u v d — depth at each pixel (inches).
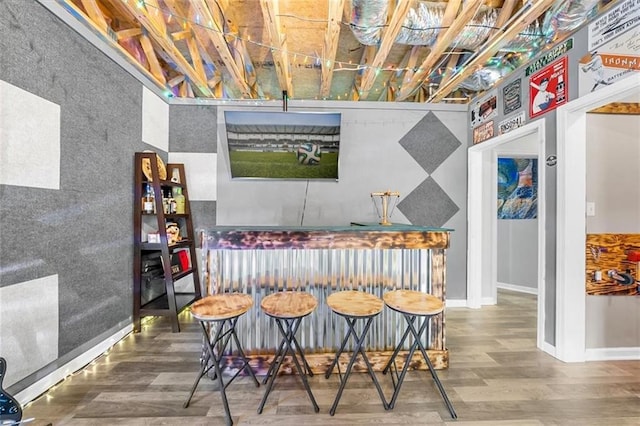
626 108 88.0
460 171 140.2
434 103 138.9
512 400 67.9
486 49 94.8
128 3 76.8
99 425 59.9
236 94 152.9
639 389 72.6
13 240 64.5
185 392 70.5
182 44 115.6
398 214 138.6
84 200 84.6
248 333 79.7
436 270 82.7
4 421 50.0
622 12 69.6
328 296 75.2
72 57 80.0
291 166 133.6
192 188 134.9
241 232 77.4
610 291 87.3
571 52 83.4
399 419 61.9
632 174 88.4
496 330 108.8
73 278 80.4
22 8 65.7
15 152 64.8
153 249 109.3
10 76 63.5
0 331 61.9
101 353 89.4
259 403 66.7
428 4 84.7
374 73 113.2
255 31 107.6
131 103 106.3
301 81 143.7
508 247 174.2
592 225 87.3
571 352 85.3
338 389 71.3
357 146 137.7
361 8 77.4
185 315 123.1
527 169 168.2
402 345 79.0
